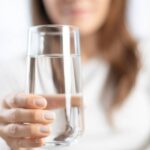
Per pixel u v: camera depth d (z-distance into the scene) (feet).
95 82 4.12
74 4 4.03
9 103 1.91
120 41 4.38
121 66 4.23
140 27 5.45
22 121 1.75
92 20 4.14
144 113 4.23
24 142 1.77
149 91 4.40
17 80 3.88
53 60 1.65
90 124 3.94
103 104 4.05
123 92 4.10
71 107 1.66
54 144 1.66
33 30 1.69
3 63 3.96
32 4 4.55
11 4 5.80
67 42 1.67
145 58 4.49
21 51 5.67
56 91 1.66
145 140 4.16
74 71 1.69
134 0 5.31
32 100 1.66
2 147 2.33
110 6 4.37
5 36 5.77
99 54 4.32
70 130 1.66
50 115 1.63
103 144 3.90
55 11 4.14
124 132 4.04
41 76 1.66
